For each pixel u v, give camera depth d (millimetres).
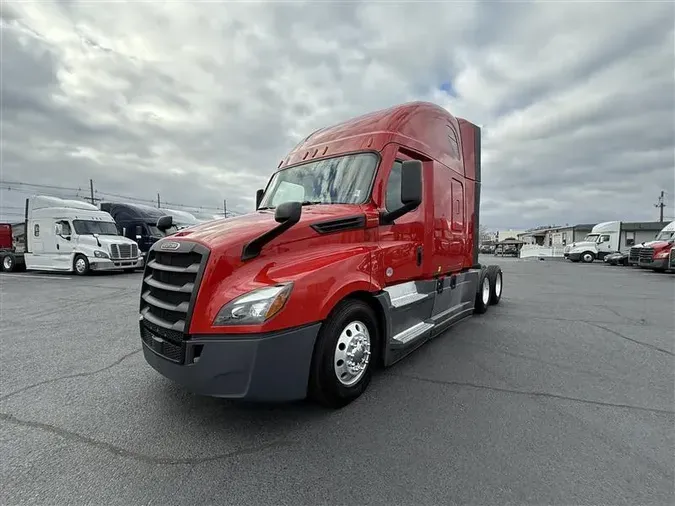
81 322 6496
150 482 2250
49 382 3762
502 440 2689
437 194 4914
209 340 2598
